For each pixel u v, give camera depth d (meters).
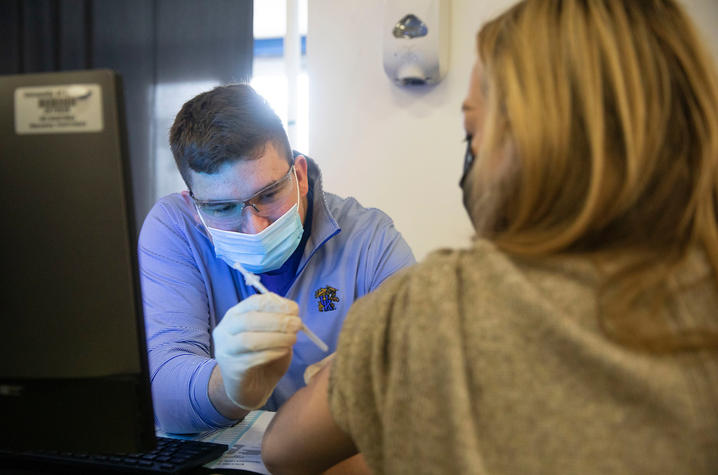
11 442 0.73
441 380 0.56
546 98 0.60
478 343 0.56
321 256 1.56
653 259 0.56
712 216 0.58
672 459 0.50
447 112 2.38
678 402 0.50
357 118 2.49
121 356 0.68
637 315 0.53
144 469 0.87
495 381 0.54
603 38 0.60
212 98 1.31
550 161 0.60
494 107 0.65
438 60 2.28
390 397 0.60
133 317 0.68
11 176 0.67
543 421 0.52
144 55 3.01
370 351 0.64
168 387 1.22
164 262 1.52
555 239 0.58
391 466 0.59
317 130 2.54
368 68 2.47
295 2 2.74
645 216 0.58
